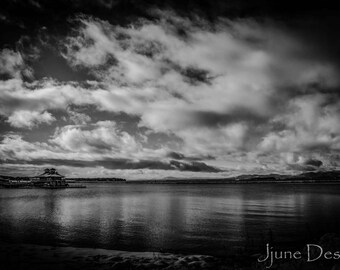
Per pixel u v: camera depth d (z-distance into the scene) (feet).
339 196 371.35
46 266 60.95
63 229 115.75
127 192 519.60
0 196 357.61
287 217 157.79
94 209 201.26
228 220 147.02
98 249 78.43
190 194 446.19
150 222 138.51
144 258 68.74
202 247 86.48
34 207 211.82
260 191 574.97
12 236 99.60
